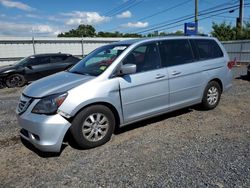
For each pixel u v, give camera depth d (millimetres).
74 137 3951
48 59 12680
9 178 3363
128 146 4184
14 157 3959
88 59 5105
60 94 3771
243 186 2971
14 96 9453
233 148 3986
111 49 4871
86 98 3902
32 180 3293
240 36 30438
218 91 6051
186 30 19547
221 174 3236
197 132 4715
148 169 3426
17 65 12188
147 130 4871
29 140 3971
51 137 3705
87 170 3473
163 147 4094
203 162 3559
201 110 6023
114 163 3629
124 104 4371
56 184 3178
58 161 3768
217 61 5902
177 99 5156
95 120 4102
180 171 3342
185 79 5215
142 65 4641
